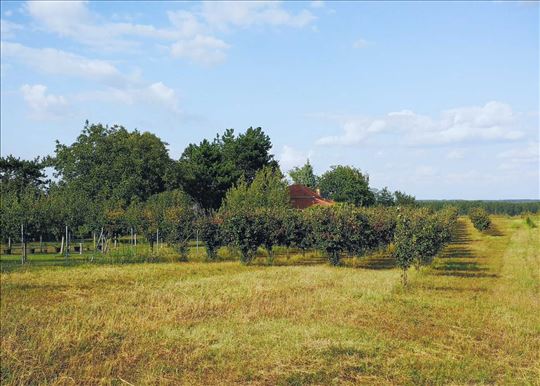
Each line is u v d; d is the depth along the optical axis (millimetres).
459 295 21812
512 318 17125
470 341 14266
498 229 76625
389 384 11102
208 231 37438
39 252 48250
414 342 14086
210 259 38062
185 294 21281
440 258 38188
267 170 54719
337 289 22656
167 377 11344
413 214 35688
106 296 21016
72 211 37719
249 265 34250
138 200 56812
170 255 39312
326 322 16266
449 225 37812
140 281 25781
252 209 38156
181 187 65750
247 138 81812
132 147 63750
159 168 65750
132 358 12555
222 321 16406
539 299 20984
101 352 12953
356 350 13258
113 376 11398
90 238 64000
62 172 60844
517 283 25578
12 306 18844
